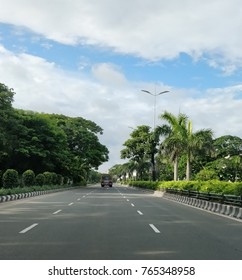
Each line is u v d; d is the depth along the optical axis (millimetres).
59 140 61781
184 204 28797
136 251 9445
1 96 46438
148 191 55438
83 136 79938
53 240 10938
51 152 60031
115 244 10375
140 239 11289
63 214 18812
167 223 15602
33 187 41906
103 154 87375
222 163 54531
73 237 11508
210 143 39094
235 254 9195
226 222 16516
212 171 51406
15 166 59000
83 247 9883
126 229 13500
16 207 23328
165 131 43844
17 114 56125
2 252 9180
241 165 54000
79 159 79500
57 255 8867
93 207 23531
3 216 17734
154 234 12367
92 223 15172
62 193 46469
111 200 31594
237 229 14102
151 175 73125
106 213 19578
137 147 71562
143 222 15773
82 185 90938
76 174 81438
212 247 10109
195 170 60844
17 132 54719
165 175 73688
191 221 16641
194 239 11438
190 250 9656
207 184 30719
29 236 11656
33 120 58938
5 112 47156
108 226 14281
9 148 49438
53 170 66875
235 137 58344
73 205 25141
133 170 87438
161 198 37375
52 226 14109
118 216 18109
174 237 11773
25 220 16062
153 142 63688
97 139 84688
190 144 38844
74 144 79875
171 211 21750
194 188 32938
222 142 57719
